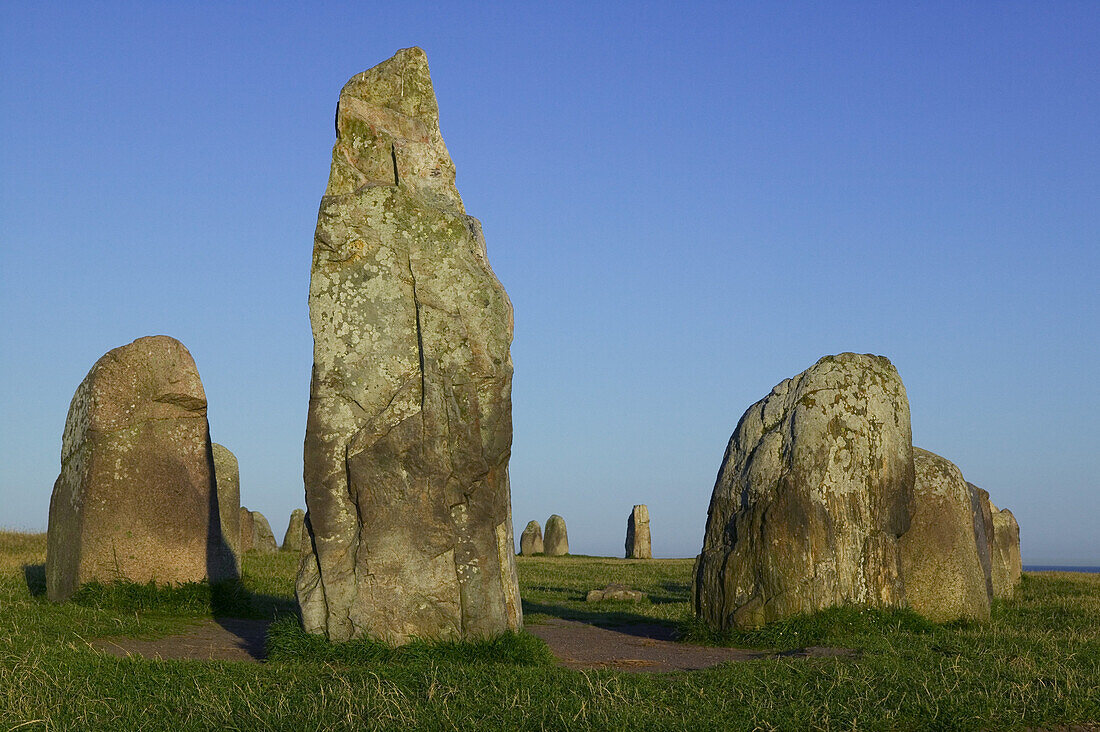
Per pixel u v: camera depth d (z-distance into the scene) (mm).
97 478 17266
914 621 15016
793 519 15273
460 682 10266
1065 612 19328
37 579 19828
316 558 12117
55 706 9266
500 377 12195
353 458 11898
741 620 15180
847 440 15680
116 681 10172
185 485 17781
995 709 9641
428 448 11945
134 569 17219
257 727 8820
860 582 15289
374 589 11812
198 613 16688
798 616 14898
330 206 12328
